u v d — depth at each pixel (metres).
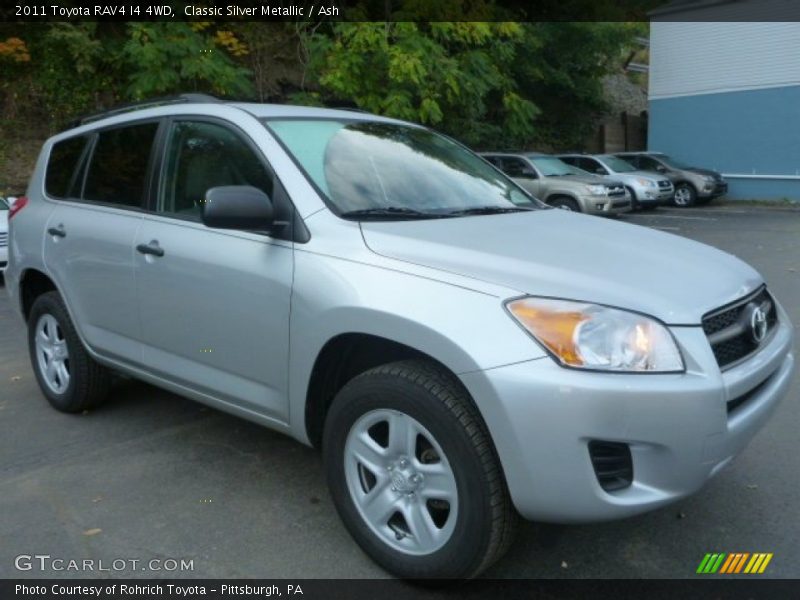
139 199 4.01
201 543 3.19
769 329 3.16
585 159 20.14
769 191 22.12
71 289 4.39
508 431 2.47
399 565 2.84
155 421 4.61
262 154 3.43
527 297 2.58
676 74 23.64
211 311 3.46
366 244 3.00
